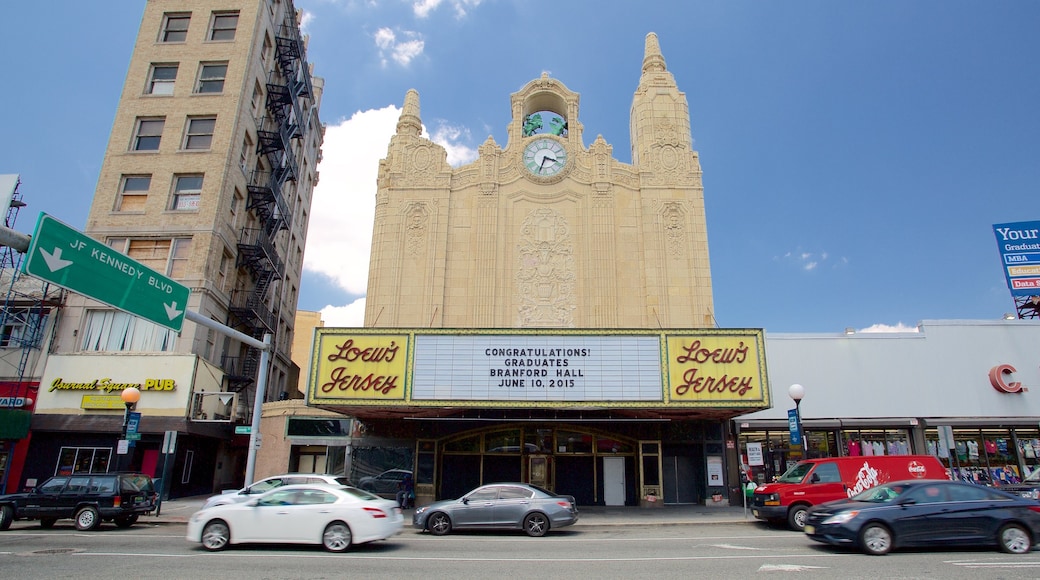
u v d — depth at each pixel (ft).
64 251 36.99
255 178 108.68
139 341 85.61
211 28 105.81
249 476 62.08
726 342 68.59
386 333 69.72
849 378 83.25
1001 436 80.74
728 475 80.53
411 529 57.06
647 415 77.41
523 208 91.50
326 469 82.17
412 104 97.96
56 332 85.10
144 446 81.66
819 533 42.01
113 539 48.16
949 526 40.19
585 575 33.45
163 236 91.15
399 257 88.58
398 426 82.64
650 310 86.17
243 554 40.37
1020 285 92.84
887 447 81.05
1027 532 40.04
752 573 33.78
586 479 81.97
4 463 79.82
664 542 47.67
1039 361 83.46
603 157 93.04
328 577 32.65
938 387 82.79
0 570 34.14
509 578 32.60
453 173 93.45
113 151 96.32
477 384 68.33
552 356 68.95
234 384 98.32
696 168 93.09
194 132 98.63
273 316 119.44
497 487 54.49
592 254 88.94
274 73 119.65
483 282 87.40
